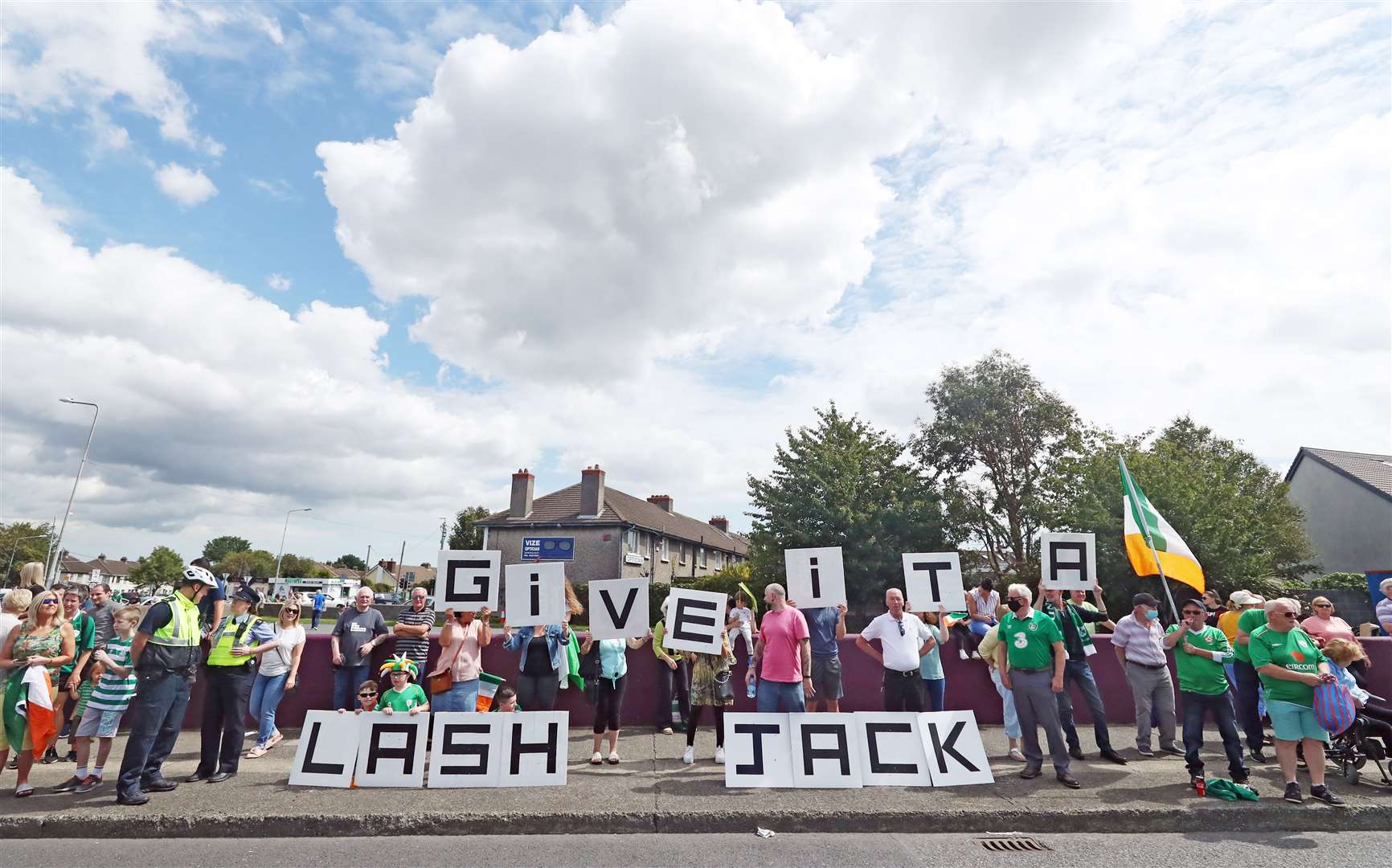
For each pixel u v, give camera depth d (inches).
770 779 257.9
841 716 273.3
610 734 295.7
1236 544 888.3
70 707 307.1
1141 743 311.6
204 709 266.4
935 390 1551.4
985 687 374.9
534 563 296.8
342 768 258.1
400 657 295.4
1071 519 1004.6
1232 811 231.0
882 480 1168.2
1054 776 272.5
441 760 259.8
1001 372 1488.7
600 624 295.6
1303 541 1239.5
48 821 214.8
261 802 232.8
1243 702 306.3
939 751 265.6
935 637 317.4
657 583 1302.9
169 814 218.8
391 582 3740.2
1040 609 320.2
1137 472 959.0
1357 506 1342.3
